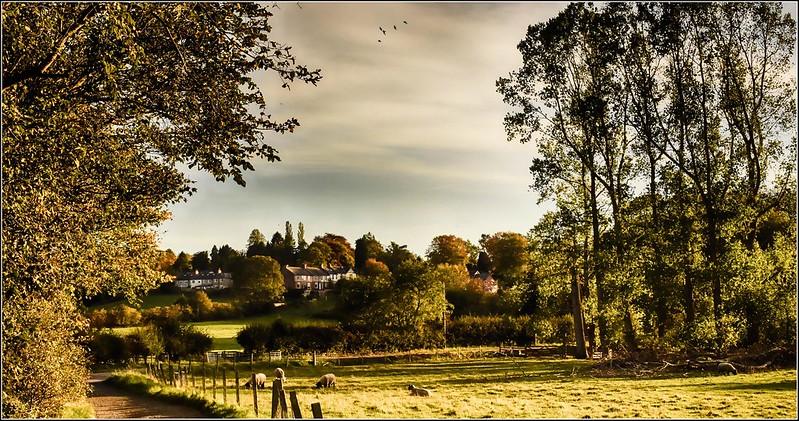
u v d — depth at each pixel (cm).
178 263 18525
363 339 6681
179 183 1895
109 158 1666
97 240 2245
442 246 13425
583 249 5050
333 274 16638
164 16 1493
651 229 4300
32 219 1460
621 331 4266
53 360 1933
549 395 2802
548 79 4903
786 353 3694
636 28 4497
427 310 7231
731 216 4062
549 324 5600
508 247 10944
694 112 4284
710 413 2189
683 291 4244
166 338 6362
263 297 12738
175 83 1623
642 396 2655
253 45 1623
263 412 2272
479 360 5681
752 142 4159
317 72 1661
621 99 4597
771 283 3897
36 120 1380
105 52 1460
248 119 1691
